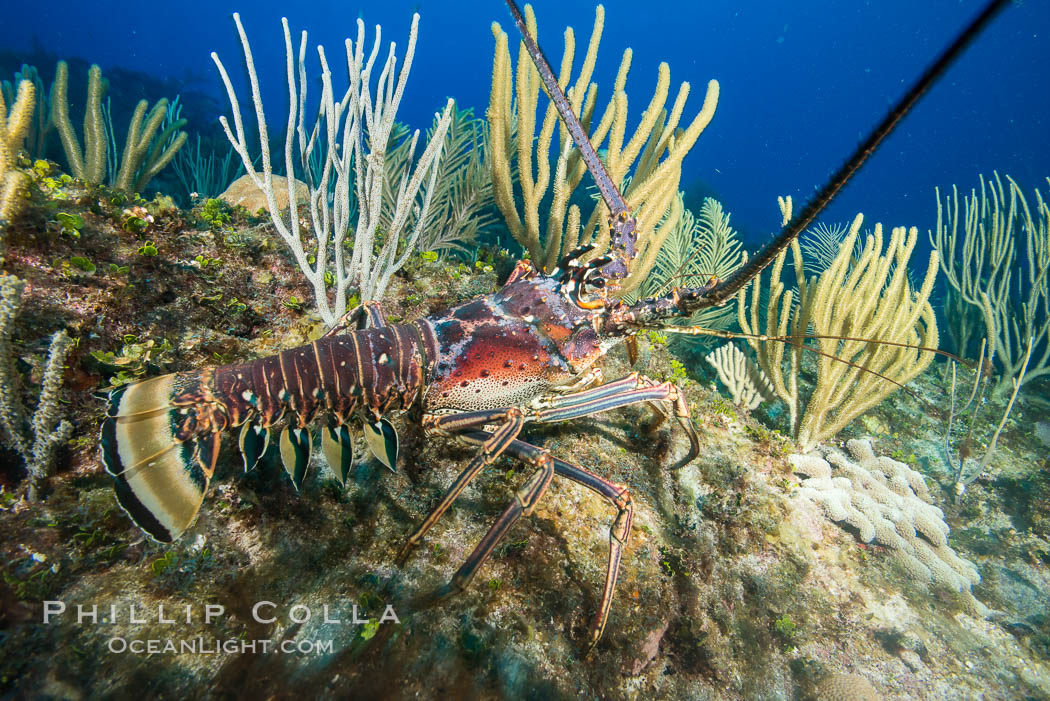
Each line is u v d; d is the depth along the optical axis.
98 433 0.31
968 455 0.78
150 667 0.24
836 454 0.66
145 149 0.76
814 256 1.33
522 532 0.36
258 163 1.47
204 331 0.40
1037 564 0.66
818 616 0.50
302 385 0.34
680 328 0.37
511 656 0.30
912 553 0.57
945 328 1.25
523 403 0.38
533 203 0.60
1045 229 0.92
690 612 0.41
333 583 0.29
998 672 0.52
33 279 0.34
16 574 0.24
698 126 0.56
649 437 0.47
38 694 0.22
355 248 0.44
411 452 0.39
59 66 0.69
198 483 0.31
